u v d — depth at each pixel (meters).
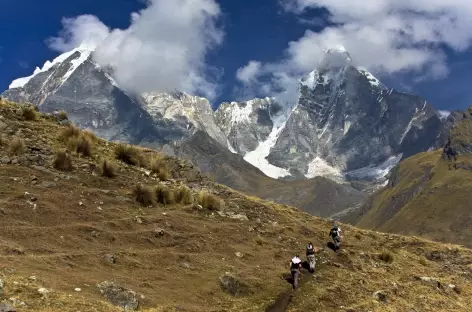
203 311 16.66
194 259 20.61
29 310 12.22
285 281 21.58
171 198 26.11
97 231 19.55
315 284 22.14
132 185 25.95
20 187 20.88
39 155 24.64
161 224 22.70
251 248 24.47
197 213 26.27
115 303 14.77
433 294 25.75
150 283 17.28
